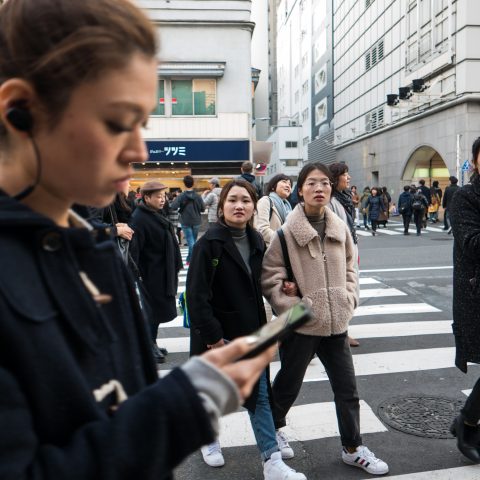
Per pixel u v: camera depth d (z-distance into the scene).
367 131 29.75
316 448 3.17
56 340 0.68
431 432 3.30
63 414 0.67
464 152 19.84
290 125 55.44
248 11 18.64
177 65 18.47
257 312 2.79
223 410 0.74
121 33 0.67
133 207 6.42
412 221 21.52
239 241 2.85
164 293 4.70
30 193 0.73
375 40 28.08
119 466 0.64
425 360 4.73
